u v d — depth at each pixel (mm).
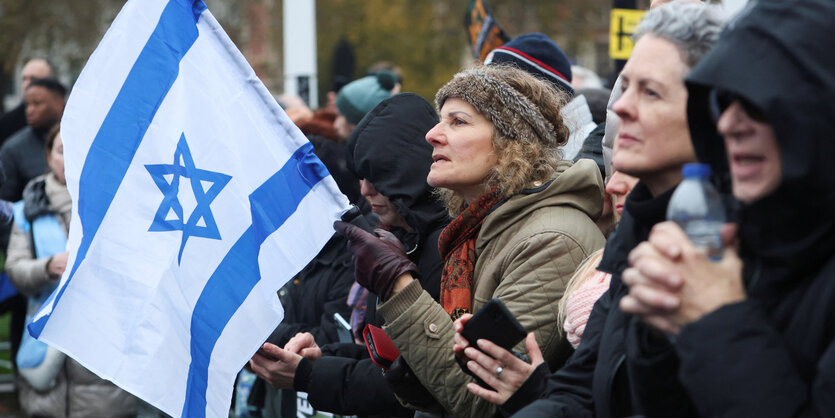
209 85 2811
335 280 3748
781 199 1441
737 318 1413
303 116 5598
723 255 1470
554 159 2717
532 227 2535
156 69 2748
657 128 1740
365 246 2555
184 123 2758
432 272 3002
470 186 2715
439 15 20938
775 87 1390
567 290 2361
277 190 2846
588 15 20875
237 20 21219
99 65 2695
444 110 2738
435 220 3059
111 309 2551
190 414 2623
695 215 1486
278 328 3725
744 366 1394
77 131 2639
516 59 3678
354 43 20641
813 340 1414
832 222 1412
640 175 1781
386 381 2684
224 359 2719
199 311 2688
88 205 2590
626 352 1670
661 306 1443
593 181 2594
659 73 1741
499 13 20578
